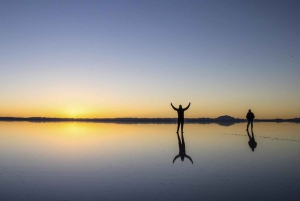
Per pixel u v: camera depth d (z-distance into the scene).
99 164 9.20
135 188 6.36
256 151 12.20
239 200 5.49
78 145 14.49
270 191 6.05
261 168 8.52
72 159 10.16
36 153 11.65
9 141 16.58
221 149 12.88
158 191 6.12
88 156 10.87
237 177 7.37
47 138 18.55
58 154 11.36
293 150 12.48
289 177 7.33
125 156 10.85
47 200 5.52
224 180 7.05
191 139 17.67
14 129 29.41
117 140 17.09
